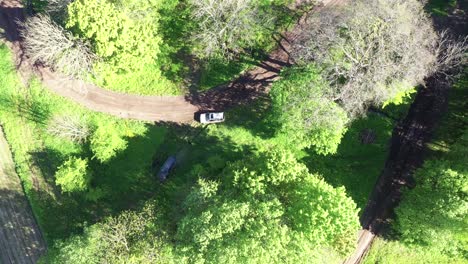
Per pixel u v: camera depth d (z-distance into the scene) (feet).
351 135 204.23
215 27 189.37
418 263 200.03
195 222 155.43
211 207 161.79
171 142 204.33
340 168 202.90
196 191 167.22
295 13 207.21
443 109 203.92
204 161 202.49
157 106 206.18
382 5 171.73
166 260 163.94
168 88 206.69
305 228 159.22
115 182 201.87
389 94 172.04
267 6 205.36
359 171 202.90
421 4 188.65
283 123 180.55
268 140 204.23
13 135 207.72
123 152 201.46
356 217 161.07
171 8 205.77
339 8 197.16
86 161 193.26
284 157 172.35
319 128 179.11
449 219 167.53
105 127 194.49
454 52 183.21
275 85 180.34
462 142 188.44
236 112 205.46
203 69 205.87
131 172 202.28
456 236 176.76
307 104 172.76
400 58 170.71
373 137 203.82
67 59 178.81
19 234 204.54
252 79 205.98
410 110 205.16
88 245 163.94
